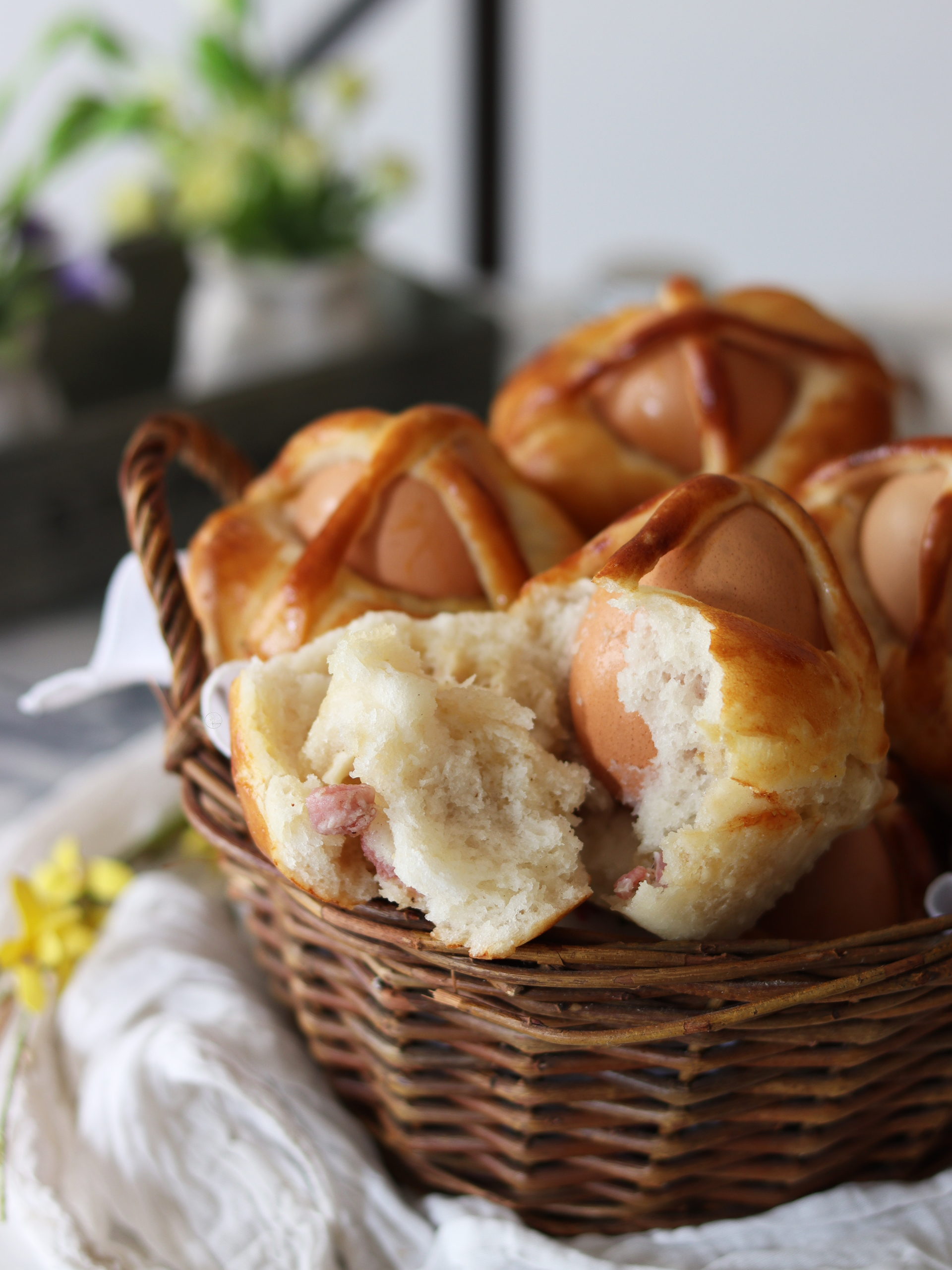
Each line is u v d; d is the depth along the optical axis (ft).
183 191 2.73
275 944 1.46
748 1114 1.34
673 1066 1.30
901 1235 1.37
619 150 5.11
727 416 1.62
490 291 3.41
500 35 4.53
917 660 1.47
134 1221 1.42
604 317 1.80
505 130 4.81
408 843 1.29
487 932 1.27
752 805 1.28
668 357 1.65
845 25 4.55
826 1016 1.29
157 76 2.89
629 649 1.32
